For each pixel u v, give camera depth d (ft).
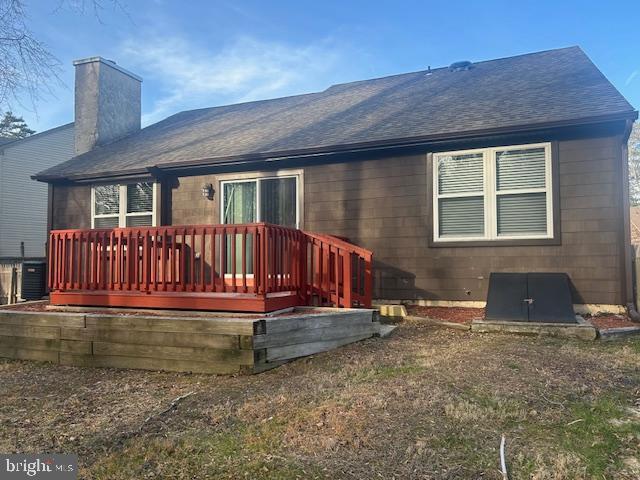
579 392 12.13
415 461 8.75
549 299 21.74
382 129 28.19
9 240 66.08
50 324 18.80
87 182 36.14
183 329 16.70
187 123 44.73
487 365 14.58
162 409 12.56
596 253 23.06
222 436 10.45
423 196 26.66
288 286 19.84
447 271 26.00
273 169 30.40
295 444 9.72
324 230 28.89
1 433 11.28
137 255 19.67
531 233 24.40
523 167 24.64
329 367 15.78
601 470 8.34
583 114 22.40
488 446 9.27
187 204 32.94
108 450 10.05
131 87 47.44
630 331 19.34
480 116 26.12
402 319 23.67
